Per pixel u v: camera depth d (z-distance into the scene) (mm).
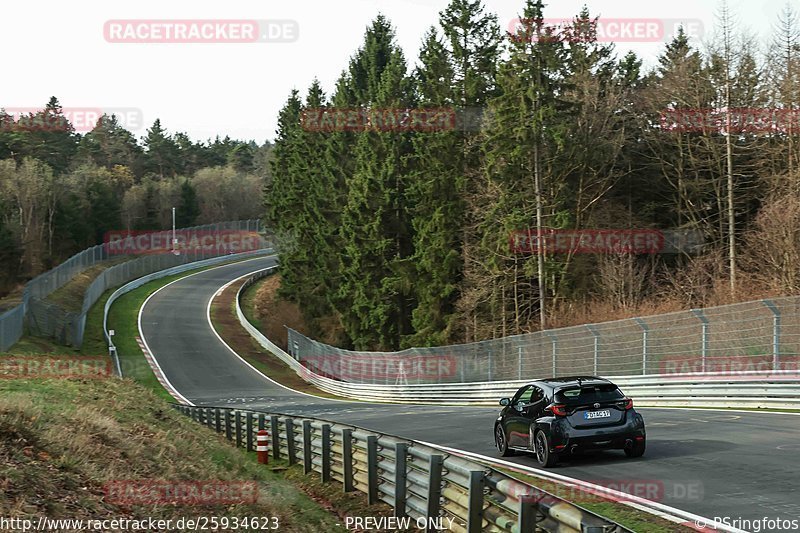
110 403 17578
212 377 59906
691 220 54250
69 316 61500
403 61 68188
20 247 95312
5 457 9344
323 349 61375
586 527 6504
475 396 38688
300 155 93312
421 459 11227
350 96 84125
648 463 14102
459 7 58625
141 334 72688
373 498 13016
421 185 60094
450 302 59312
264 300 92312
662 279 53781
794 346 27141
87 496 9164
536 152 46562
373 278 67688
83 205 120250
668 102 53219
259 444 20000
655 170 57469
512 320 54781
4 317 42812
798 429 17312
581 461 15039
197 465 13516
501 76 47531
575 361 34625
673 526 9602
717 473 12648
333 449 15445
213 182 160500
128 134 173750
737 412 22109
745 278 45156
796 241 41062
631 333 31828
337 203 78000
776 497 10672
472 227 54688
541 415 14812
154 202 141250
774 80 46969
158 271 108062
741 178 54062
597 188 53719
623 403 14766
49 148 132875
